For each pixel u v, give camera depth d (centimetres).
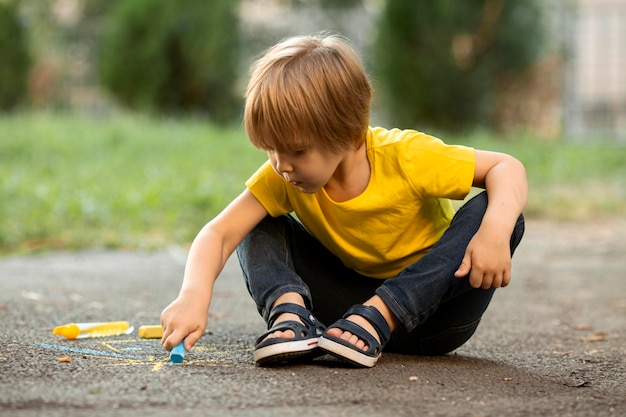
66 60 1802
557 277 537
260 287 268
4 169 957
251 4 2022
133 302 415
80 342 300
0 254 591
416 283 261
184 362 269
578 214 877
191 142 1203
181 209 764
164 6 1549
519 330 362
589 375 269
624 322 386
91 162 1038
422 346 289
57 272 515
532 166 1173
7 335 308
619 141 1512
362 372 256
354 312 262
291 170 252
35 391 226
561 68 1659
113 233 679
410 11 1452
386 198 267
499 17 1492
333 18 1719
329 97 249
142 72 1566
